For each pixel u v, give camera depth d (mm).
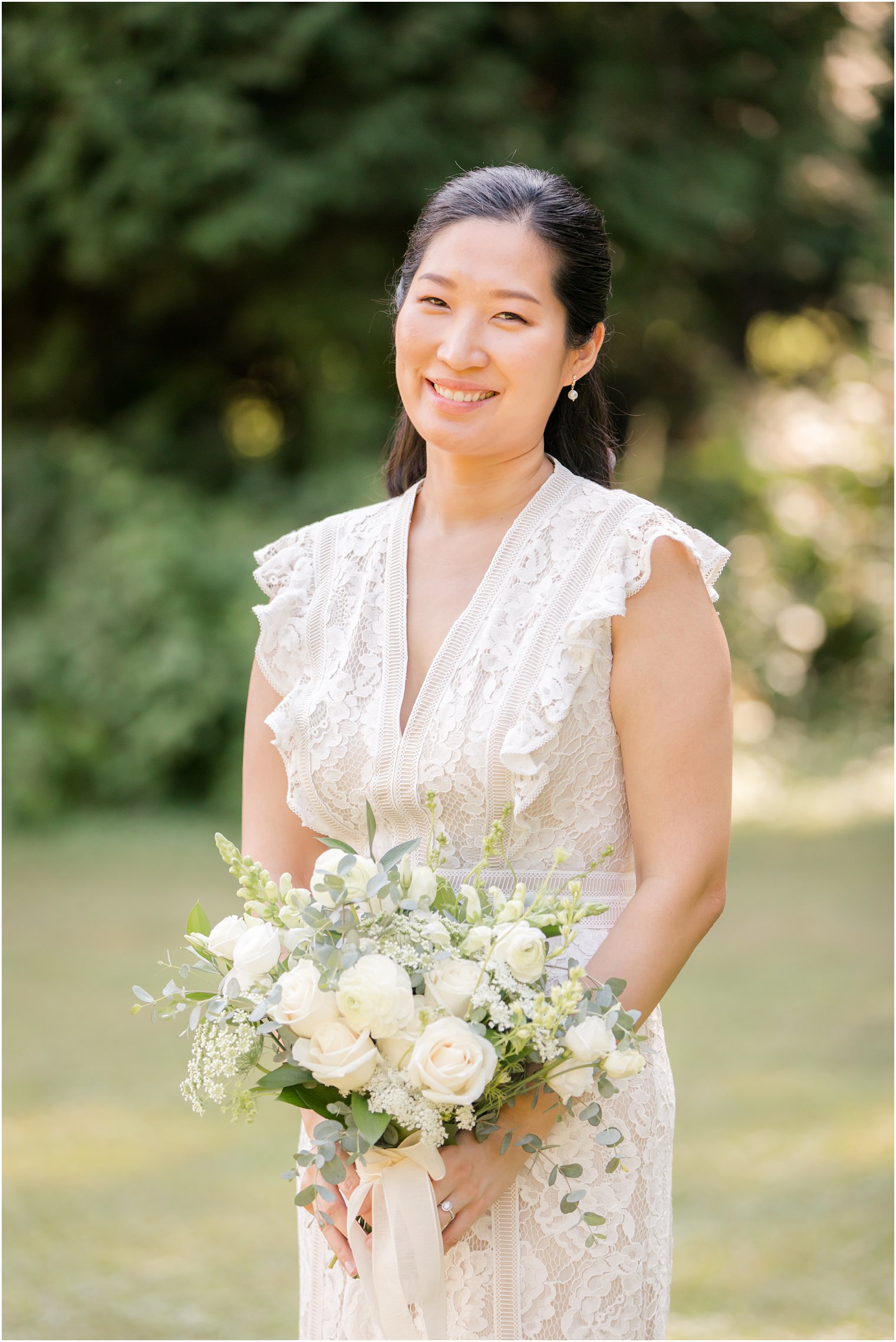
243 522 15055
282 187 14102
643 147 15078
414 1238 2193
